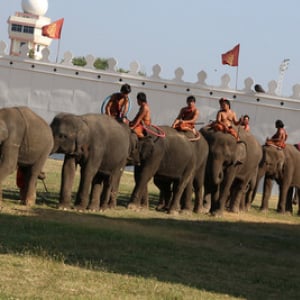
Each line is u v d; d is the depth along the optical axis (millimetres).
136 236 16609
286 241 19031
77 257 13547
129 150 21984
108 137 21000
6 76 44719
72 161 20500
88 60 44469
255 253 16609
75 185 28219
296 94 43938
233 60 43875
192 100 24047
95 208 21000
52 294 10867
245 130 27297
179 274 13242
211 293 12094
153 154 22406
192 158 23359
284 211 29922
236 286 12875
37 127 19547
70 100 44469
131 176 36312
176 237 17594
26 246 13789
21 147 19328
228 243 17625
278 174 29438
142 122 22562
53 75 44562
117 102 22453
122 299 11039
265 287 13055
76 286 11438
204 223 21203
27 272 11898
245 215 26281
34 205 20000
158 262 14016
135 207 22594
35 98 44625
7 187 23953
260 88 43969
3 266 12094
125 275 12523
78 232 15977
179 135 23172
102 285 11680
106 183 21453
